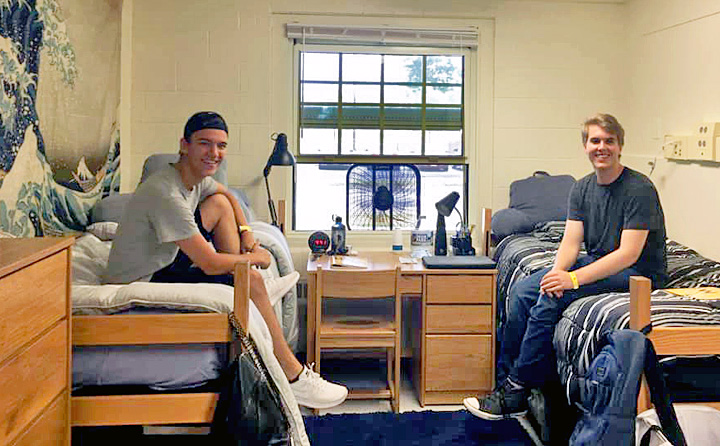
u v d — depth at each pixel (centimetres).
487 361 345
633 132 429
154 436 245
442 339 343
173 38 413
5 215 251
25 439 158
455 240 394
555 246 356
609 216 282
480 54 434
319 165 435
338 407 338
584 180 298
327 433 298
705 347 216
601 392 212
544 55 437
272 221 410
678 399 221
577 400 244
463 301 344
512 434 298
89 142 335
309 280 338
